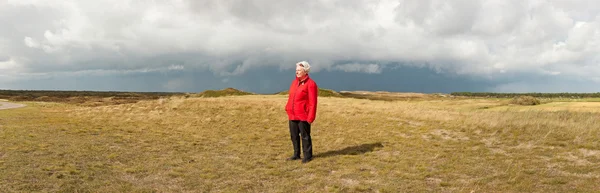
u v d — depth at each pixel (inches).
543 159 290.2
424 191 205.0
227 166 275.4
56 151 316.8
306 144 296.8
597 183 211.2
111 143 377.4
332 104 1106.7
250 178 238.8
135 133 470.0
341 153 334.0
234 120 645.9
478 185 213.3
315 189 211.5
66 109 988.6
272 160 304.7
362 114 717.9
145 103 955.3
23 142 358.6
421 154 326.0
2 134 410.0
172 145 378.0
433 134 463.5
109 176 237.8
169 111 782.5
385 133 477.1
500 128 475.8
